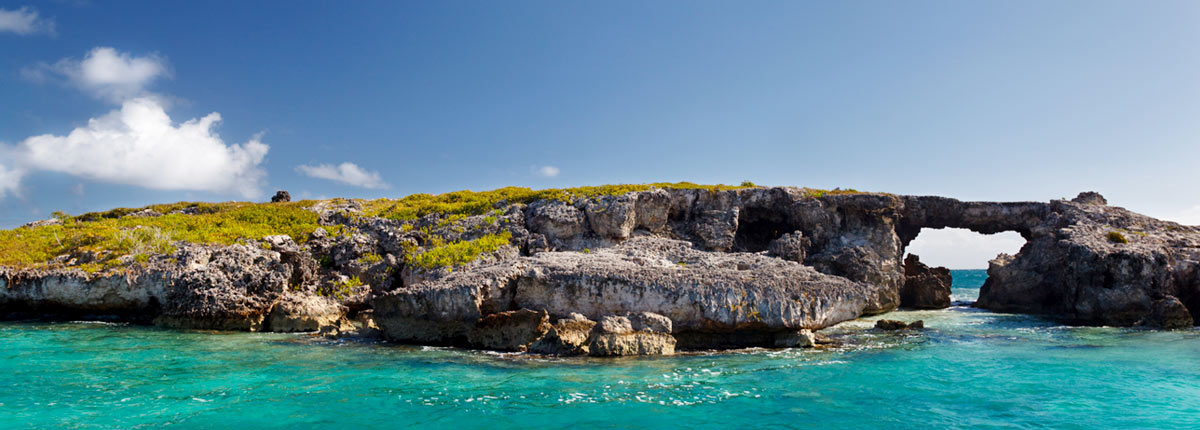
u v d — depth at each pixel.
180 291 35.94
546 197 51.44
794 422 17.00
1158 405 18.81
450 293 28.70
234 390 19.77
